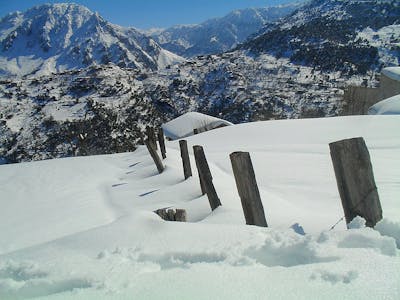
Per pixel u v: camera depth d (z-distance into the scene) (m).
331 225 3.99
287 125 16.09
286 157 10.30
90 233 3.27
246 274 2.26
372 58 180.38
